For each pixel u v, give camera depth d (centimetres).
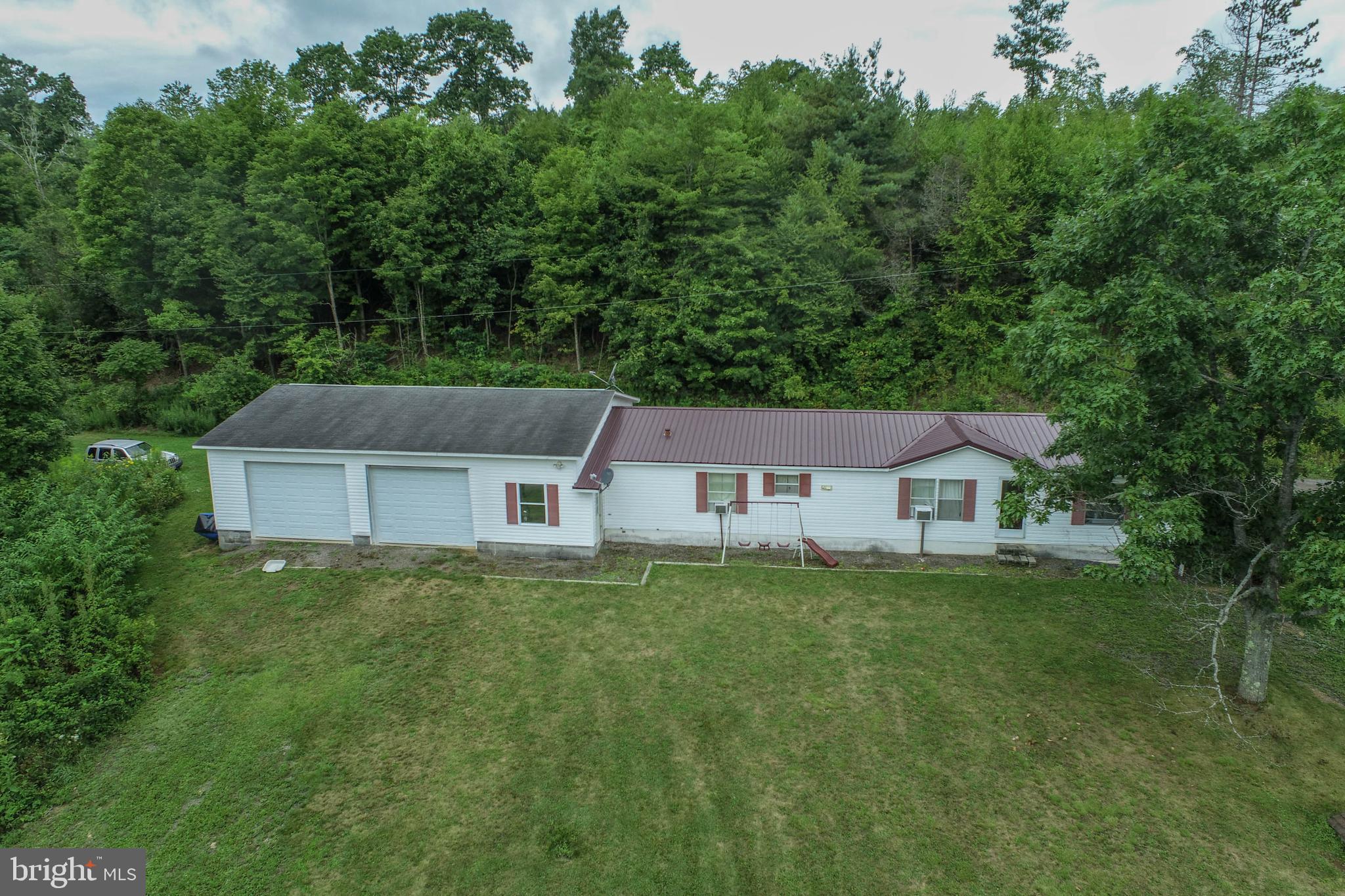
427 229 2964
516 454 1547
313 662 1172
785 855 774
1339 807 833
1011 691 1070
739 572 1529
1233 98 3444
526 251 3047
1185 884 732
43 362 1605
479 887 740
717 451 1689
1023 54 4456
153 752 963
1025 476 1135
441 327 3166
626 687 1095
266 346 3169
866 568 1552
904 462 1579
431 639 1244
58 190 4241
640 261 2723
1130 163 1012
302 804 864
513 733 988
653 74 5031
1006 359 2588
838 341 2683
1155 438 968
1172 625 1262
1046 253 1120
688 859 771
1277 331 779
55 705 955
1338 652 1184
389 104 4634
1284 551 899
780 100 3500
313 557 1603
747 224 2772
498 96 4991
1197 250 915
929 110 3706
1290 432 932
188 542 1708
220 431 1683
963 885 732
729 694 1071
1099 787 870
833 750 944
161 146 3031
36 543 1230
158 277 3070
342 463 1638
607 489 1731
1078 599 1373
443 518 1653
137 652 1097
